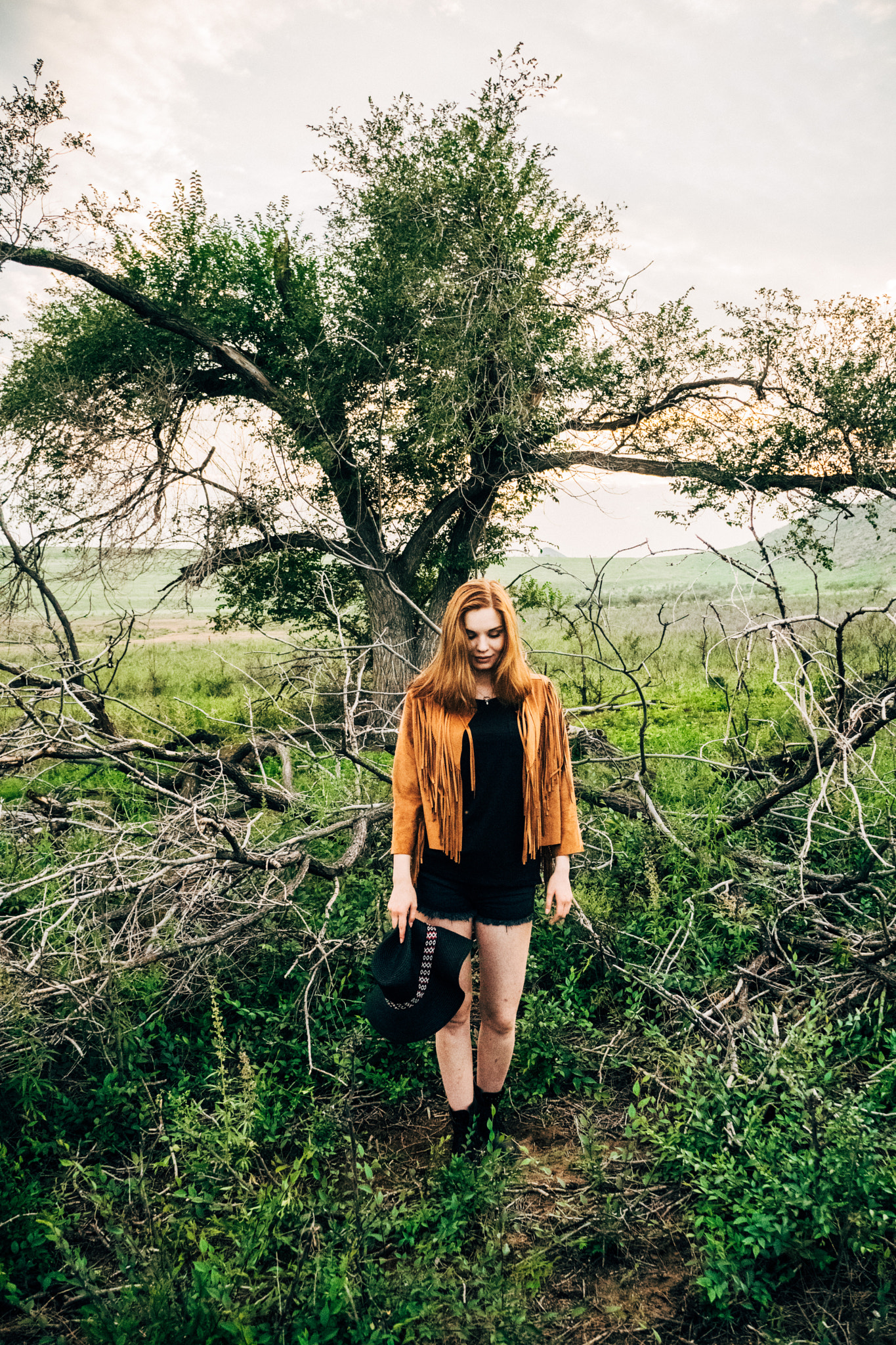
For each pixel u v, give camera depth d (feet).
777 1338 6.28
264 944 11.99
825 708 14.85
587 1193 8.08
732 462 37.24
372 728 16.63
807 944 11.68
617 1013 11.08
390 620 36.83
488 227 35.32
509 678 8.02
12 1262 7.44
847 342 35.94
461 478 37.68
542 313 34.91
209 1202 7.84
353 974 12.16
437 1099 9.99
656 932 12.07
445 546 40.47
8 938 11.98
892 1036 9.56
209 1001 11.34
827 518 36.96
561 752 8.38
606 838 13.96
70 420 35.12
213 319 36.83
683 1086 9.33
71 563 33.86
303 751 19.15
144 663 49.03
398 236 35.91
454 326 34.22
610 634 50.39
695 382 38.32
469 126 35.94
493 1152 8.10
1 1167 8.50
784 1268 7.01
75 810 15.34
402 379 36.17
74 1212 8.27
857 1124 7.70
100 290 36.73
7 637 23.09
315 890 13.37
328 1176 8.60
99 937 10.76
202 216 38.29
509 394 34.94
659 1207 7.89
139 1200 8.09
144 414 34.71
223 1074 9.11
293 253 38.50
